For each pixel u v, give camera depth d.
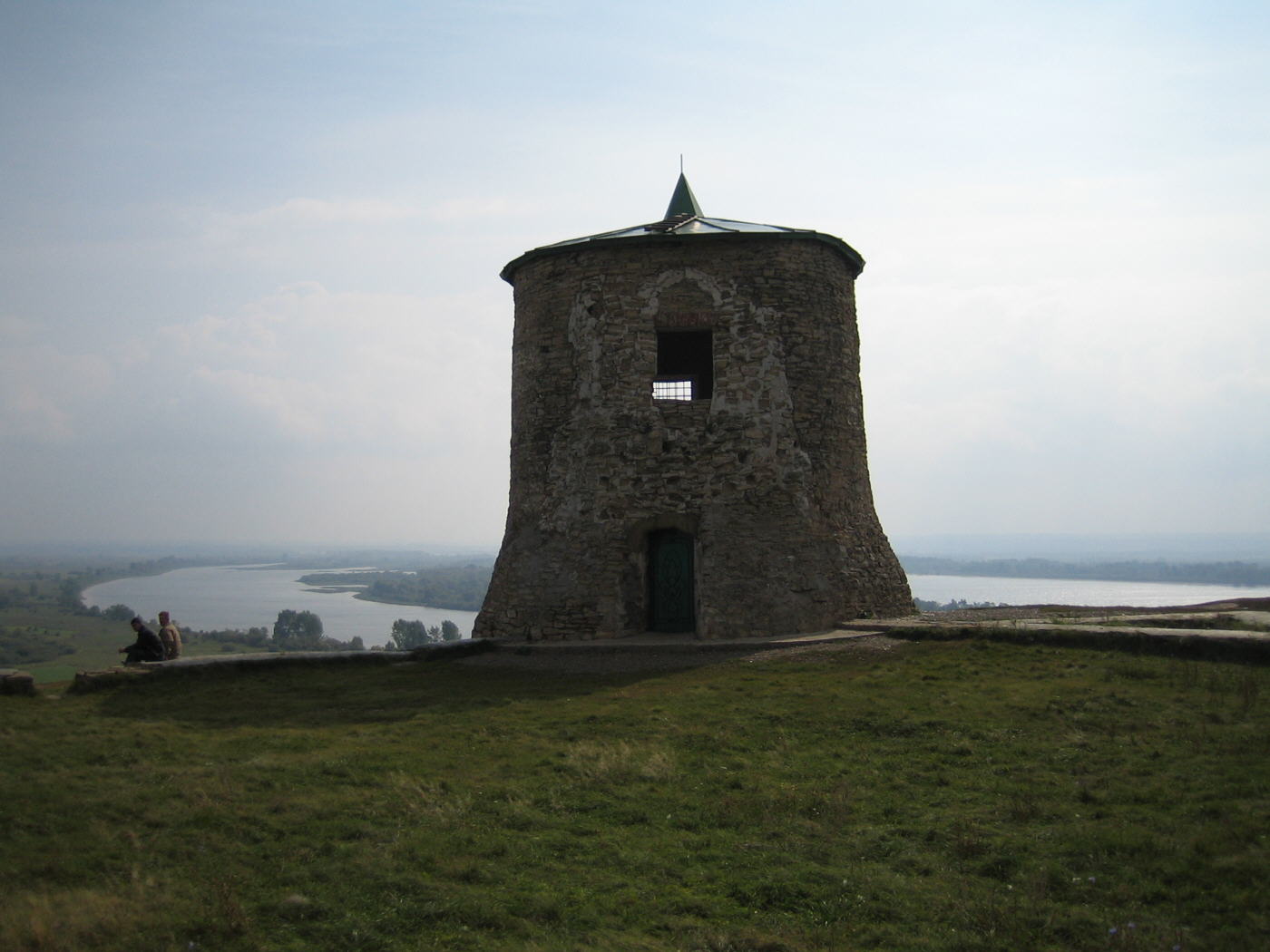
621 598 17.36
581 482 17.86
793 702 11.91
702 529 17.28
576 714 11.99
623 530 17.53
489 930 6.56
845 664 13.98
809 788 8.99
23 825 8.19
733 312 17.92
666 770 9.59
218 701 13.34
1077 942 6.13
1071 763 9.12
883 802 8.58
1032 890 6.76
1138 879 6.79
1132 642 12.75
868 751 10.00
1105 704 10.66
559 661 15.83
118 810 8.59
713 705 12.00
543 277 18.98
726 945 6.31
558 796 9.01
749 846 7.81
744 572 16.94
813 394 18.11
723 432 17.62
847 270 19.70
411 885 7.14
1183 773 8.46
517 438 19.31
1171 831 7.36
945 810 8.33
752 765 9.74
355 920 6.65
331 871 7.36
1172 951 5.88
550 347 18.69
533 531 18.44
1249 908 6.25
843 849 7.70
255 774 9.59
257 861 7.59
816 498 17.77
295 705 13.05
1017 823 7.90
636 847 7.88
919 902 6.77
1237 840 7.05
